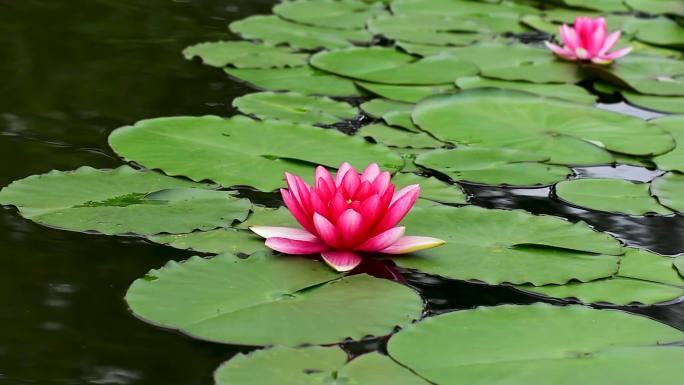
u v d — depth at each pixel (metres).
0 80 4.46
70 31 5.34
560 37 5.97
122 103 4.29
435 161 3.79
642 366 2.34
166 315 2.53
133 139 3.78
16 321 2.49
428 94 4.74
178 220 3.08
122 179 3.38
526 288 2.81
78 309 2.57
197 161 3.60
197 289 2.65
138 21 5.70
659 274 2.92
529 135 4.15
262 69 4.96
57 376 2.27
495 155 3.88
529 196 3.54
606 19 6.56
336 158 3.72
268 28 5.75
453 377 2.27
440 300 2.72
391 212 2.94
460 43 5.69
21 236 2.95
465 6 6.74
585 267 2.91
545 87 4.91
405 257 2.95
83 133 3.90
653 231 3.28
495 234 3.10
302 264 2.84
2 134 3.82
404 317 2.56
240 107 4.30
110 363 2.33
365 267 2.88
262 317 2.52
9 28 5.26
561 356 2.38
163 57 5.05
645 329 2.54
